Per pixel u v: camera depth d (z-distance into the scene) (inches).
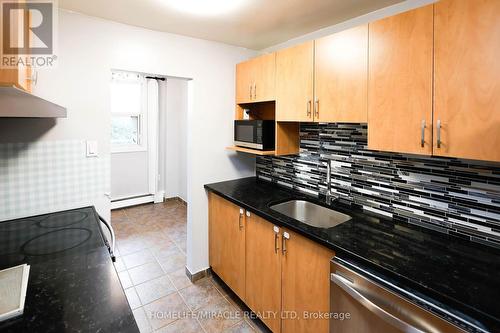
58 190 74.2
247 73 95.1
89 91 75.8
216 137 102.0
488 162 53.0
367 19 73.7
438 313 38.7
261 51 109.0
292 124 90.6
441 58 46.9
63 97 72.2
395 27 52.8
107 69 78.1
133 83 176.7
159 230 147.2
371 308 45.4
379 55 55.8
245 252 82.0
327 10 71.3
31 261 49.2
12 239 58.2
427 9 48.2
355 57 60.3
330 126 83.6
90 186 78.3
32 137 69.9
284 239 66.9
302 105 73.9
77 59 73.5
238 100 101.4
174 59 89.6
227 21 78.6
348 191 79.9
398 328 42.0
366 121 59.1
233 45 102.4
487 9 41.4
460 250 52.1
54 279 43.4
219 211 95.0
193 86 94.7
